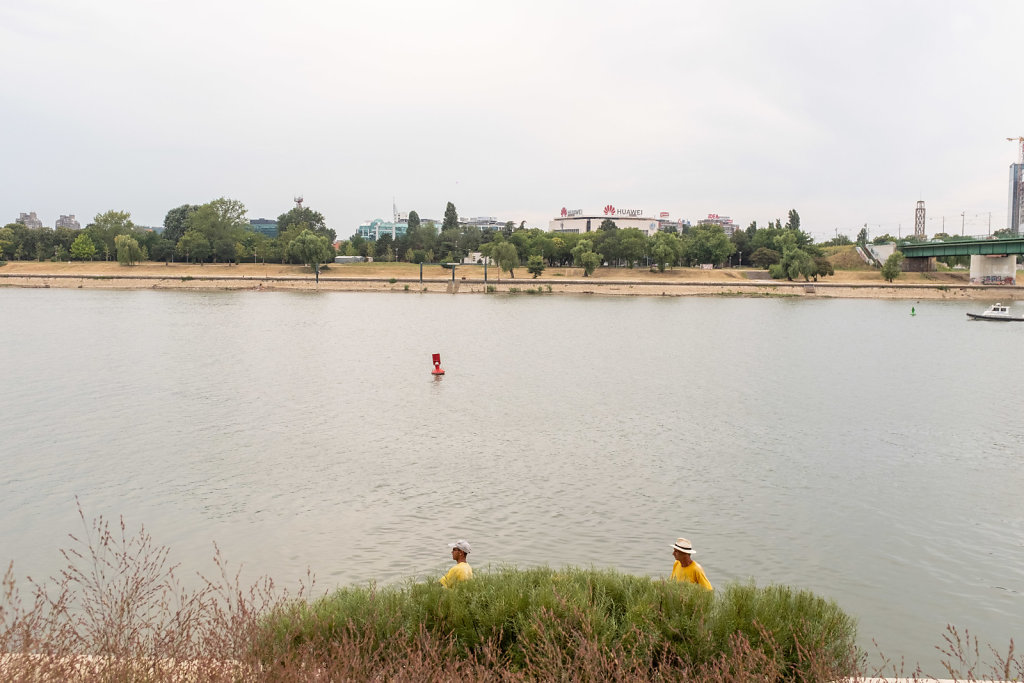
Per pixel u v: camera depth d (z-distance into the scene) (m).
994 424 53.50
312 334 112.56
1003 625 23.33
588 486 37.34
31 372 72.50
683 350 99.88
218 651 12.31
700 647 14.16
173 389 64.25
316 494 35.41
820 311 173.75
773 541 30.16
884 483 38.44
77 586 24.05
